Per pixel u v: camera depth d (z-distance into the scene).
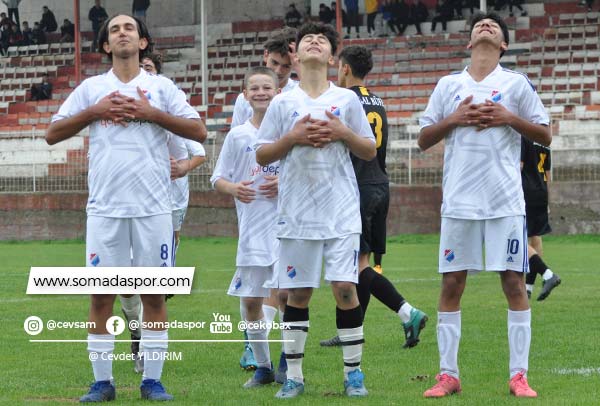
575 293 21.55
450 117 10.97
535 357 13.55
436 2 67.12
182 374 12.85
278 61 13.91
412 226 42.34
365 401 10.57
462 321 17.25
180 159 13.16
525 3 64.75
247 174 12.89
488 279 25.34
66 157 52.12
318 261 10.83
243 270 12.55
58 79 68.56
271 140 11.00
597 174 42.84
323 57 10.86
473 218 10.91
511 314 11.08
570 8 63.91
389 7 65.44
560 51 60.31
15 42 73.38
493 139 10.91
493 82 11.07
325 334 16.16
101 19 70.31
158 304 11.08
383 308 19.58
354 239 10.83
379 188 14.74
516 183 10.95
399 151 44.59
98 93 11.00
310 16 70.06
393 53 62.91
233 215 44.59
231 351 14.72
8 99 68.00
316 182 10.73
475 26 11.13
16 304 20.91
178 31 72.44
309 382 12.01
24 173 49.72
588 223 40.94
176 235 16.55
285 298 12.45
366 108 14.81
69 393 11.45
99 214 10.88
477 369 12.71
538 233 20.05
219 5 72.06
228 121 52.69
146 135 10.91
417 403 10.38
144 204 10.89
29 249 40.53
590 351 14.01
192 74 67.44
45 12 73.31
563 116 48.19
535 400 10.45
